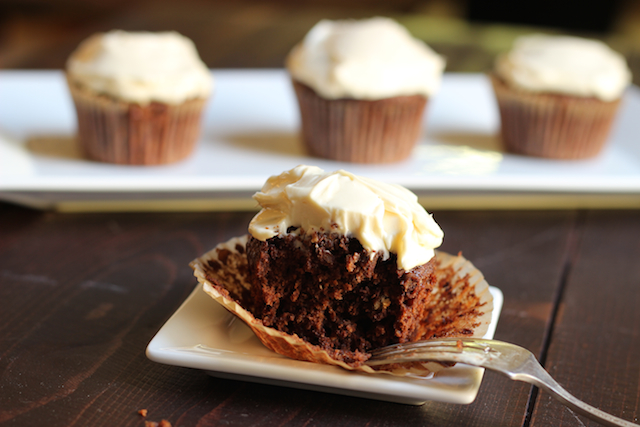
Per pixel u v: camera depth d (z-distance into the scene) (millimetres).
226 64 739
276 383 418
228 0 1167
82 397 414
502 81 618
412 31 849
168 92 567
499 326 457
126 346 438
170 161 584
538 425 412
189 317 430
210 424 400
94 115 568
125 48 577
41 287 469
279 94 670
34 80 649
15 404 411
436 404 418
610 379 434
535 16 1080
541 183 542
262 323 428
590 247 518
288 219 433
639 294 483
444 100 676
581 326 460
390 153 598
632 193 546
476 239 521
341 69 581
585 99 597
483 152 622
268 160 597
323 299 435
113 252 497
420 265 431
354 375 402
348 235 428
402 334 433
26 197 521
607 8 1047
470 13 1110
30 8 1039
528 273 493
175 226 521
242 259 458
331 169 594
